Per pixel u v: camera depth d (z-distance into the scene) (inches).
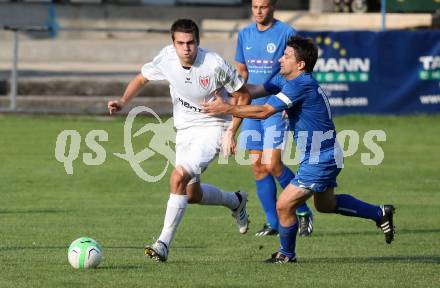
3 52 2874.0
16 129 1932.8
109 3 3166.8
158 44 2886.3
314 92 853.2
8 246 967.0
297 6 3297.2
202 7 3230.8
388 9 2395.4
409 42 2092.8
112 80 2265.0
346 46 2064.5
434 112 2123.5
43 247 963.3
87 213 1202.0
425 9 2380.7
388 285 779.4
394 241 1048.2
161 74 916.6
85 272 817.5
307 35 2046.0
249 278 798.5
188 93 901.8
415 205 1305.4
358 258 928.3
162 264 865.5
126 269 834.8
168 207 865.5
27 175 1489.9
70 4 3149.6
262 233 1076.5
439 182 1502.2
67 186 1412.4
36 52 2874.0
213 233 1084.5
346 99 2080.5
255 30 1107.3
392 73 2092.8
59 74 2411.4
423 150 1808.6
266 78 1103.6
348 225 1167.0
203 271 829.2
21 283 767.1
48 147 1744.6
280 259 882.8
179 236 1059.9
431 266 877.2
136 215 1194.0
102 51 2874.0
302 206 1080.2
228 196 1007.6
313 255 949.2
